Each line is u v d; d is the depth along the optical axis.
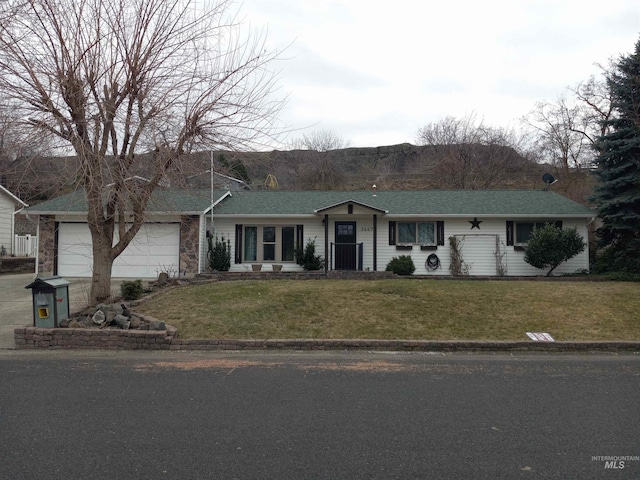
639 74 18.69
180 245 19.27
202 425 5.18
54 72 9.86
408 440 4.79
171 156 10.39
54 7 9.87
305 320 10.82
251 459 4.36
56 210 18.66
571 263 19.72
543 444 4.70
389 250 20.42
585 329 10.47
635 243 17.59
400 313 11.32
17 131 9.71
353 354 9.08
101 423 5.24
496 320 10.97
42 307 9.74
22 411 5.64
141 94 10.38
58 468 4.19
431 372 7.62
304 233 20.67
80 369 7.76
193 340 9.44
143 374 7.43
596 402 6.02
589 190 33.03
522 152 44.25
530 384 6.89
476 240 20.16
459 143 45.84
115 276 19.31
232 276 16.66
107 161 10.35
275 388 6.62
